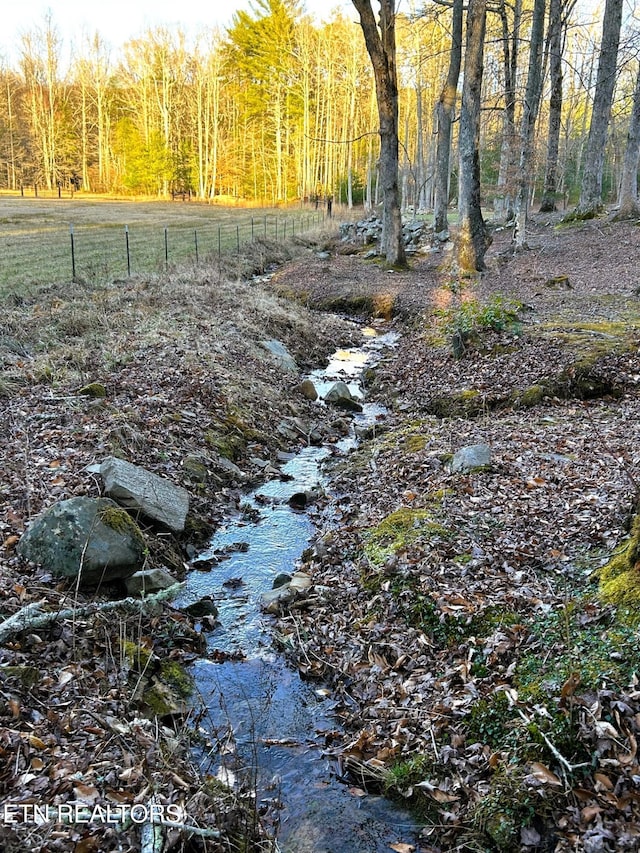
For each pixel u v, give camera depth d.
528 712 3.92
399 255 22.58
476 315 12.50
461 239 18.23
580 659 4.12
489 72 37.12
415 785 3.87
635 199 24.03
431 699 4.38
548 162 31.05
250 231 34.28
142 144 67.75
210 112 66.75
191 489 7.57
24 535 5.64
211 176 68.31
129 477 6.75
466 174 17.58
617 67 24.19
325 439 10.16
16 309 13.55
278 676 4.98
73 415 8.25
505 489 6.73
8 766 3.57
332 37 54.47
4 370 9.73
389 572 5.64
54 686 4.30
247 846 3.43
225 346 12.15
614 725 3.65
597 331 11.66
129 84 70.44
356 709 4.59
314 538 7.02
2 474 6.65
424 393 11.16
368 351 14.96
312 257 25.80
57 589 5.29
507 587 5.11
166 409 8.90
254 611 5.79
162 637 5.24
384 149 21.83
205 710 4.60
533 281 17.33
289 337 14.57
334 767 4.12
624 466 5.68
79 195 66.81
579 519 5.78
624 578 4.61
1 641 4.51
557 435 8.20
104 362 10.37
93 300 14.26
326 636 5.33
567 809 3.40
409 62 42.22
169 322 12.84
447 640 4.86
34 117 66.56
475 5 15.95
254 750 4.03
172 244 27.31
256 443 9.33
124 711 4.27
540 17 19.44
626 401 9.32
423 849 3.55
